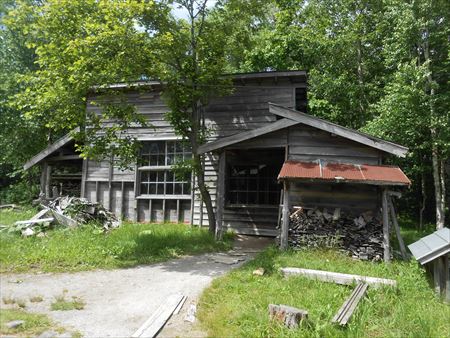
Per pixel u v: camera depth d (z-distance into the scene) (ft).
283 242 28.35
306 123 30.37
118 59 27.48
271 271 22.86
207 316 15.81
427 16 42.73
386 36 54.44
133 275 21.97
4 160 63.77
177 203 43.98
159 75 30.78
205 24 35.12
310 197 31.09
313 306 17.22
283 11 65.67
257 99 42.09
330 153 31.04
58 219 32.60
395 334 14.80
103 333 13.74
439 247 19.01
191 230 37.50
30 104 31.58
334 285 20.34
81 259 23.82
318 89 60.18
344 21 58.85
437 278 19.62
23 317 14.37
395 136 43.91
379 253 26.76
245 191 42.78
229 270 23.62
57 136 66.13
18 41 69.46
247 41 37.29
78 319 14.96
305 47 61.82
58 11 29.04
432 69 45.01
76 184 56.59
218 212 34.30
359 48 59.67
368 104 56.18
